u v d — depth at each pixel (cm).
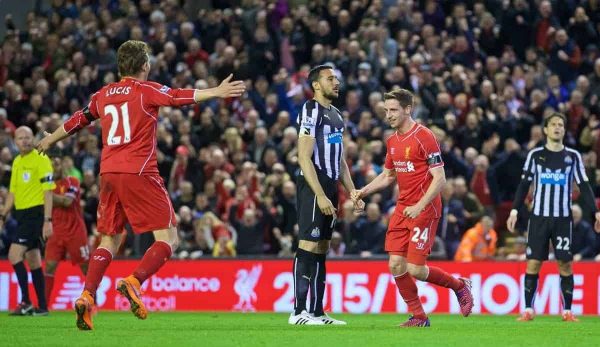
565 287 3170
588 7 5728
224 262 4194
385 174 2627
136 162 2222
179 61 5706
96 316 3459
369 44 5462
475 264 3941
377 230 4372
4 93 5666
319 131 2606
